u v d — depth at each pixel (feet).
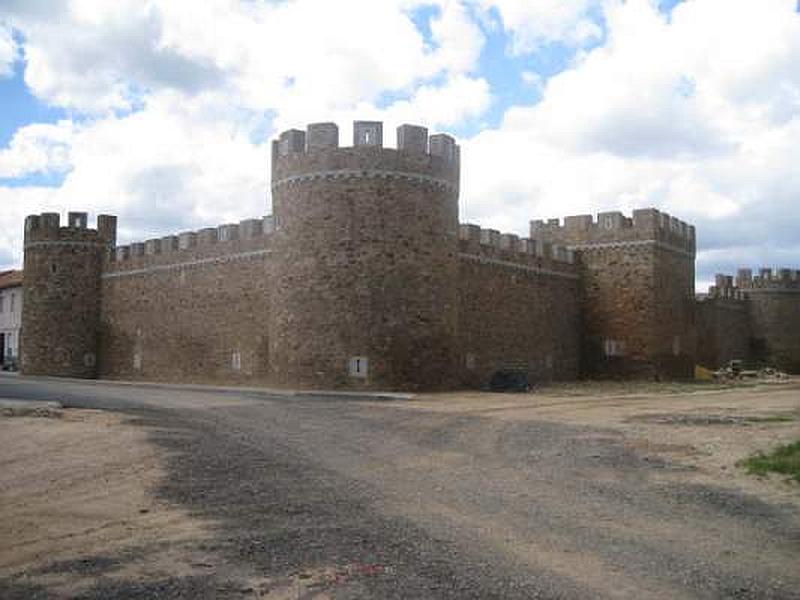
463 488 47.80
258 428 73.67
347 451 61.11
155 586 29.68
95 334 181.37
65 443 62.13
